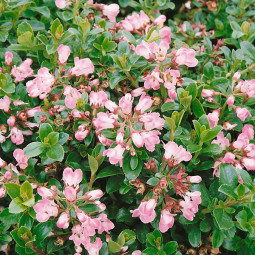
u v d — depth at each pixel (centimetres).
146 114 32
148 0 49
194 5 55
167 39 40
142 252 34
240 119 38
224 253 39
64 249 36
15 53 42
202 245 37
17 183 34
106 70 40
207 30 52
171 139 35
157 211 34
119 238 33
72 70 36
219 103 37
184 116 37
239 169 32
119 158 31
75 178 32
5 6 43
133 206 36
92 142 37
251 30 45
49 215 30
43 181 36
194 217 35
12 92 37
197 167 36
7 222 33
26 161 35
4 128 37
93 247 32
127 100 32
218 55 45
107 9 44
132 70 39
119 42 40
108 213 36
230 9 50
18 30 40
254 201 31
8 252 38
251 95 36
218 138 35
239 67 43
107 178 38
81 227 31
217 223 33
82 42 40
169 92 35
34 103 39
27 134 38
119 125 32
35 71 41
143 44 35
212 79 40
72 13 45
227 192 32
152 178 32
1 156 40
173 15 56
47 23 46
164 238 37
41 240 33
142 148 33
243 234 38
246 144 34
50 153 33
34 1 46
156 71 35
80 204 31
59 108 37
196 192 32
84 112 35
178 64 35
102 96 35
